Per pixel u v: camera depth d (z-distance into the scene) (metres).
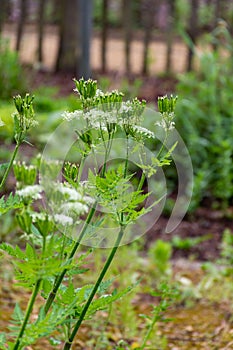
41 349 4.27
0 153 9.01
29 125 2.53
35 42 21.41
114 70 17.66
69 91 14.61
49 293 2.47
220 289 5.91
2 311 4.87
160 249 6.24
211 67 10.30
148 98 13.27
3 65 12.61
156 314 3.82
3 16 17.53
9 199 2.53
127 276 5.38
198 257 7.23
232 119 9.59
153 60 17.56
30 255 2.23
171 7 18.53
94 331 4.73
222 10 17.39
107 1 17.39
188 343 4.86
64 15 17.06
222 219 8.41
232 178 9.01
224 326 5.15
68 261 2.23
